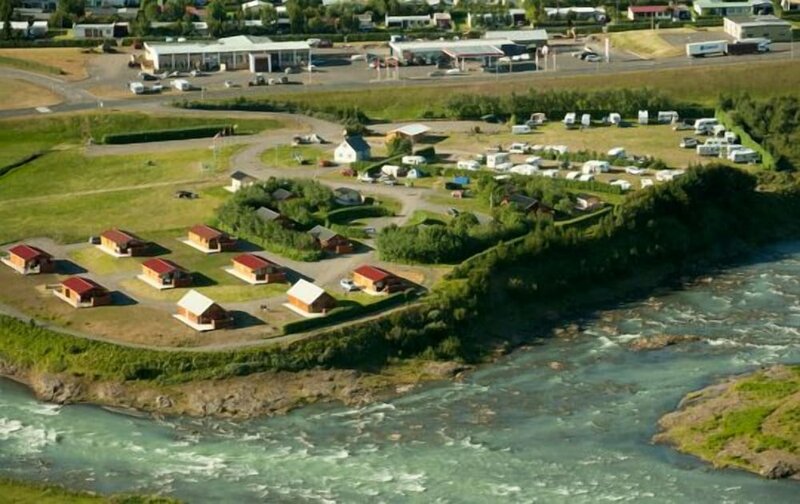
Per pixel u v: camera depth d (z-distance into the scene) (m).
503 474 174.88
